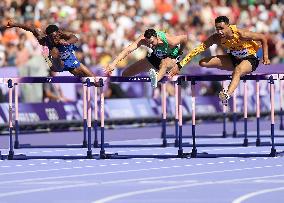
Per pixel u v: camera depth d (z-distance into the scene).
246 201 19.89
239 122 53.53
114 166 28.44
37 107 45.59
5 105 44.62
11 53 47.69
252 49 29.95
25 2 54.31
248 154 32.22
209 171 26.67
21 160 30.91
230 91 29.44
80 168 27.88
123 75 32.00
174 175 25.61
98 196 20.92
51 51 31.80
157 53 31.03
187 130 47.34
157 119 50.72
